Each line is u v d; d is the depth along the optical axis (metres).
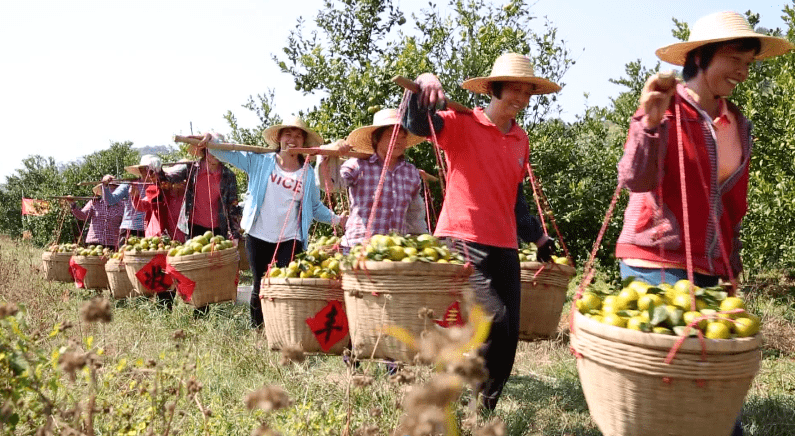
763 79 8.89
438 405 1.57
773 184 8.45
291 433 3.39
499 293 4.40
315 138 7.11
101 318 1.98
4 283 9.01
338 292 4.70
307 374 4.75
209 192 8.20
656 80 2.92
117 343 5.60
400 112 4.23
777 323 6.89
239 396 4.43
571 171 9.08
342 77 9.48
